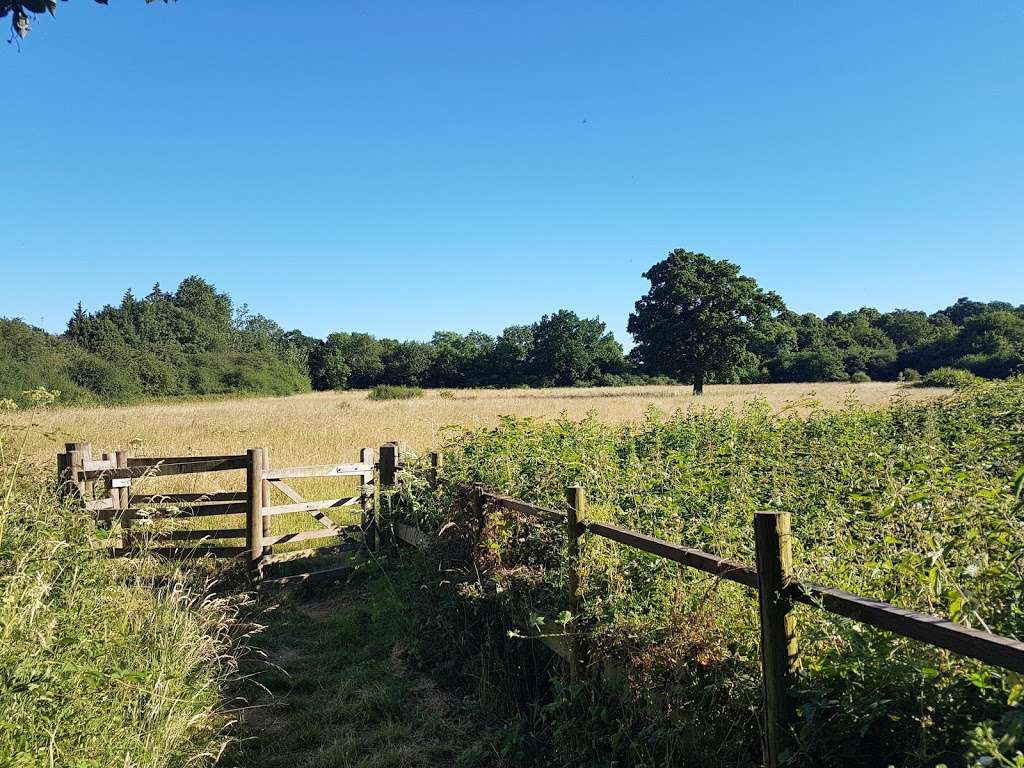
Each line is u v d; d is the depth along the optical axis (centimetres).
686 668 311
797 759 243
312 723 489
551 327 10856
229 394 6862
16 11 441
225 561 819
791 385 6291
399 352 11706
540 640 459
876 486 491
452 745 459
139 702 412
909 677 229
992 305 12281
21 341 5153
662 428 972
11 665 324
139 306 9050
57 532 482
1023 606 253
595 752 371
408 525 797
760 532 261
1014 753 184
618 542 381
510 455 641
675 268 6306
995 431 616
